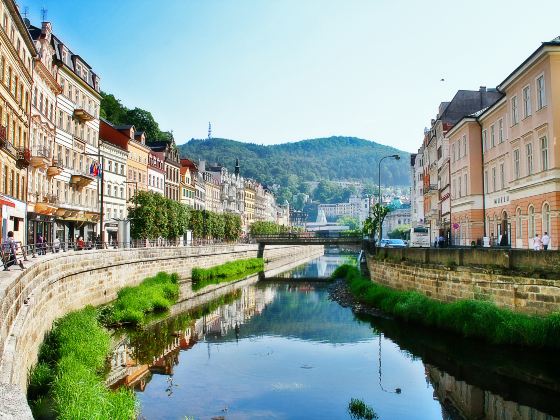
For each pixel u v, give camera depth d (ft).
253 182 622.13
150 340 93.04
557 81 105.50
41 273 76.79
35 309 65.77
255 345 90.63
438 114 243.81
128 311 107.14
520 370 69.56
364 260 197.26
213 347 88.84
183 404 59.31
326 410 57.72
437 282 103.45
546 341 71.20
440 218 221.05
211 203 428.15
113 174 228.02
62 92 178.91
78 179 189.88
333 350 86.12
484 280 87.15
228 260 257.55
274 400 61.21
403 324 102.42
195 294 161.99
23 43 137.69
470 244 162.61
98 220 211.00
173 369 74.38
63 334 77.00
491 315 79.82
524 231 123.34
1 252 77.97
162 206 214.69
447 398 61.41
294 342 92.79
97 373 69.15
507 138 136.15
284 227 647.15
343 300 146.30
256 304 143.02
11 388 28.22
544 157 112.57
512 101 130.72
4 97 118.01
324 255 547.08
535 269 77.05
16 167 135.03
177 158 328.29
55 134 173.47
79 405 47.34
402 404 59.67
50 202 164.45
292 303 144.77
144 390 64.34
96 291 117.50
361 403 58.59
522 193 124.16
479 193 163.02
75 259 103.14
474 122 164.25
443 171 207.62
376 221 237.25
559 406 57.31
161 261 169.89
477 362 74.69
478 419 54.29
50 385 56.18
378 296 126.72
